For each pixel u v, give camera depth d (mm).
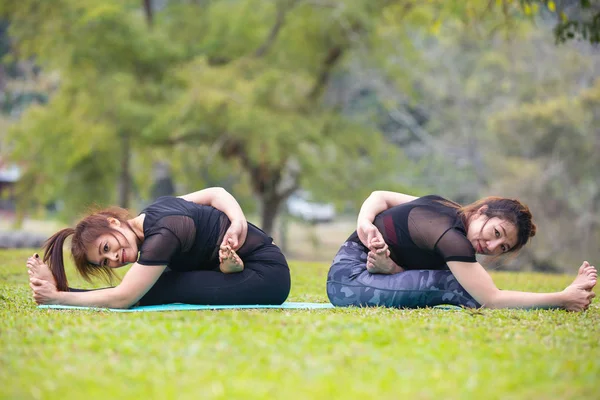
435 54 33062
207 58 26547
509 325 5051
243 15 25859
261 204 27906
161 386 3355
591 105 27375
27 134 25312
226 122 24438
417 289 6105
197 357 3863
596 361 3936
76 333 4469
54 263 6031
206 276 6242
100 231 5918
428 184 35344
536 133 28438
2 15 24391
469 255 5984
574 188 28234
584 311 6000
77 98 25047
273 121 24438
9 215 42625
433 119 34562
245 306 6230
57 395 3260
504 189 28359
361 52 27609
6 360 3871
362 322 4855
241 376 3529
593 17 10500
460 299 6086
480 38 14875
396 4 24812
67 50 24156
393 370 3660
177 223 6031
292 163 29328
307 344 4156
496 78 32094
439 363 3822
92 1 23859
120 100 24172
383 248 6129
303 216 33812
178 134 24766
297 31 27359
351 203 29078
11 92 31891
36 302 5926
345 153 28188
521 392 3361
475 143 32875
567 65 29938
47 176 26656
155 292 6172
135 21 24953
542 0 10805
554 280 10000
